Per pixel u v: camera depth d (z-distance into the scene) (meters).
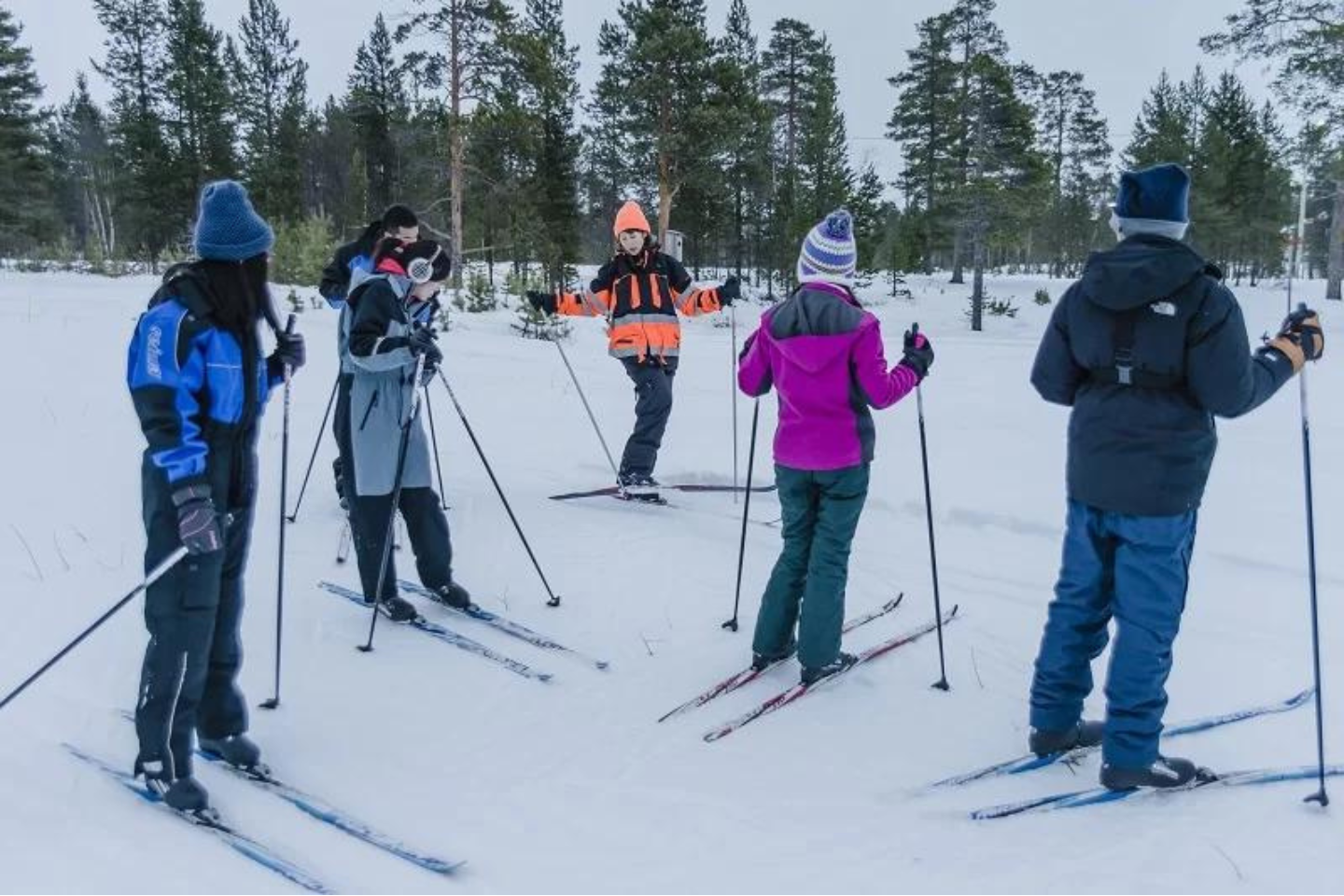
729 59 30.44
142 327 2.66
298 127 46.62
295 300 17.28
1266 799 3.11
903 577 5.27
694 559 5.50
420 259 4.20
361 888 2.62
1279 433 8.59
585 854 2.85
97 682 3.68
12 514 5.52
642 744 3.53
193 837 2.75
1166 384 2.95
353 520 4.45
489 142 29.25
